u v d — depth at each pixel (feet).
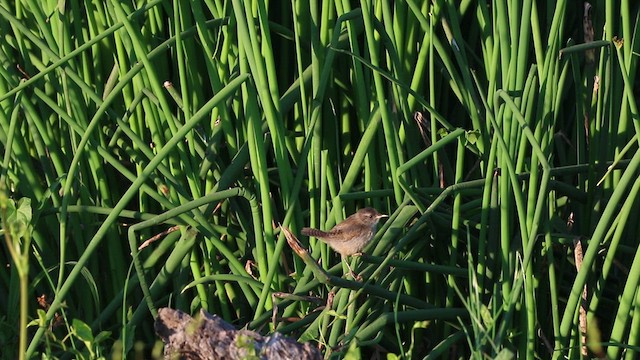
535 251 32.91
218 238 33.37
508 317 29.58
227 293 35.17
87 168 35.70
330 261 34.42
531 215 30.53
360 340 31.19
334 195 33.91
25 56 35.94
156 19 35.88
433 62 34.30
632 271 30.01
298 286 33.14
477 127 33.76
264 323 32.58
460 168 33.09
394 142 32.53
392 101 34.58
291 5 36.50
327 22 34.27
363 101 34.04
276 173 35.73
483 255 32.27
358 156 33.76
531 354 30.40
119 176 36.42
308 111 35.01
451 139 31.30
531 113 32.12
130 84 35.35
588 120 34.91
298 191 33.14
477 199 33.91
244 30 31.73
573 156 36.70
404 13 34.63
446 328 33.63
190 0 34.22
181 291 34.42
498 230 32.53
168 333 28.48
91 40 32.58
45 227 35.29
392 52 33.50
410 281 34.37
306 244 33.81
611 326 34.35
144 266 34.55
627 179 29.22
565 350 31.53
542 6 36.88
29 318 33.27
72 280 30.96
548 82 31.58
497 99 31.63
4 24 36.32
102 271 35.91
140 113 35.68
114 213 31.17
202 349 27.68
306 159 33.04
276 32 35.63
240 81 31.07
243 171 34.83
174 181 33.37
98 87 36.19
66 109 34.94
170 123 33.17
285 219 32.63
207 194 33.06
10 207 30.37
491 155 31.45
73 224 34.53
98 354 28.84
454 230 32.53
